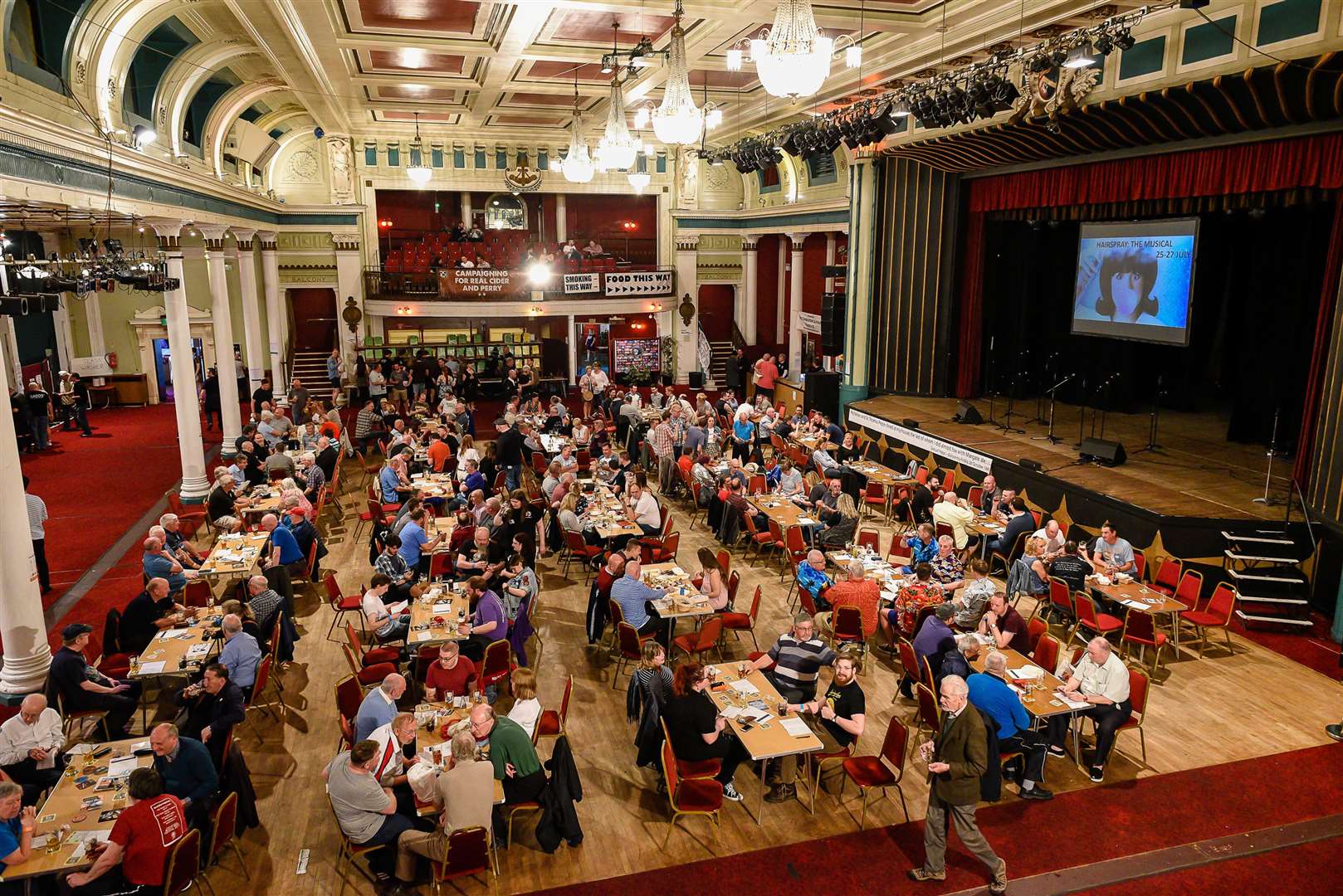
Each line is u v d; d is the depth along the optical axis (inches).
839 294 894.4
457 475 582.2
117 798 245.4
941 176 759.7
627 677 381.7
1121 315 619.5
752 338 1186.0
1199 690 366.9
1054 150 605.3
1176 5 362.6
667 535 455.2
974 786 247.0
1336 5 388.8
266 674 327.3
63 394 853.2
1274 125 460.1
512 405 752.3
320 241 1034.7
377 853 252.1
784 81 266.8
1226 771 311.3
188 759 250.5
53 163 378.6
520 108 858.8
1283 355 594.9
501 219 1165.1
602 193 1121.4
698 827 283.1
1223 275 683.4
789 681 308.8
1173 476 530.6
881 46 592.7
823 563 398.6
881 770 279.1
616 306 1096.2
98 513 600.4
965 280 775.7
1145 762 316.8
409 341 1123.3
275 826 282.5
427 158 1050.7
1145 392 750.5
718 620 356.8
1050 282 788.6
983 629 346.3
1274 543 439.8
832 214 988.6
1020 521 457.7
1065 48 397.4
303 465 593.9
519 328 1192.8
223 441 725.9
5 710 342.6
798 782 306.2
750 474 572.7
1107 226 632.4
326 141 1008.2
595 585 404.5
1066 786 303.3
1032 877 258.5
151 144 526.6
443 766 259.0
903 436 700.0
